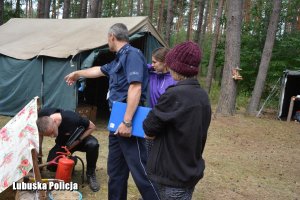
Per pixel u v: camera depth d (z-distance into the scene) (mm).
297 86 11156
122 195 3240
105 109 9398
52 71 7070
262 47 14883
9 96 7539
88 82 9281
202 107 2064
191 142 2035
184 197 2094
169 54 2131
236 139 7359
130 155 2986
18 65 7418
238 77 9695
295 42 14172
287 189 4688
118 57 3074
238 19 9633
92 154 3832
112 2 28891
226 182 4738
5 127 3211
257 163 5773
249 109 10945
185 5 27516
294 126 9281
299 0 16172
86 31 7625
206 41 25562
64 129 3670
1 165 2727
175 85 2092
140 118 2893
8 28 9727
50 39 7824
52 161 3482
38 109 3350
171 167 2061
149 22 7688
